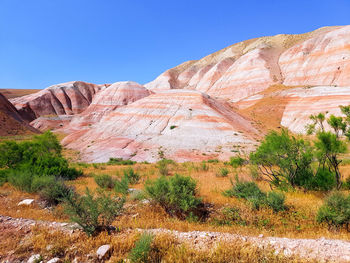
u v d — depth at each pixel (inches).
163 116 2271.2
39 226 205.2
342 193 235.3
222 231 210.5
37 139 965.2
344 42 3341.5
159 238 168.7
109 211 204.1
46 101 4889.3
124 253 158.7
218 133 1961.1
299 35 5748.0
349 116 356.5
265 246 162.7
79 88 5777.6
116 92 4040.4
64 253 161.8
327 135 339.3
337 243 164.2
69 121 4239.7
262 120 2746.1
